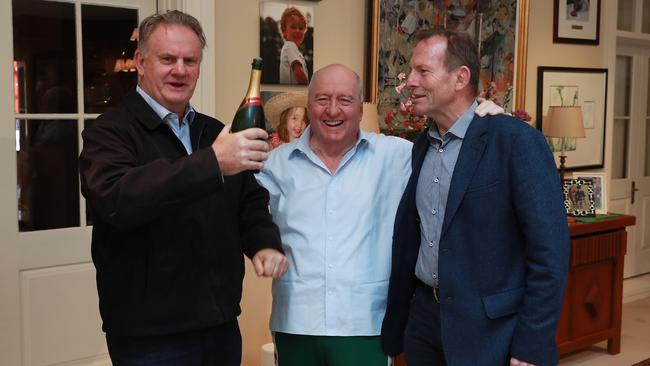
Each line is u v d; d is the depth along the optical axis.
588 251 3.81
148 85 1.64
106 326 1.62
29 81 2.78
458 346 1.76
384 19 3.63
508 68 4.23
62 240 2.89
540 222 1.63
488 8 4.09
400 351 2.00
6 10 2.70
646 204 5.69
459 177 1.74
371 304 1.95
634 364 3.87
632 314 4.85
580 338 3.83
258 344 3.39
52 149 2.87
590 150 4.80
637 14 5.27
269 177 2.07
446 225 1.76
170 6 3.02
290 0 3.32
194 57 1.62
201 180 1.39
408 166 2.06
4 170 2.74
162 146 1.63
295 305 1.95
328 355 1.96
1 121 2.72
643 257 5.68
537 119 4.49
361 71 3.64
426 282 1.90
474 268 1.74
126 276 1.59
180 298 1.61
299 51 3.36
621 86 5.43
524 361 1.68
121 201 1.40
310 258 1.95
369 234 1.97
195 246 1.63
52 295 2.88
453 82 1.78
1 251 2.75
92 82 2.95
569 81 4.62
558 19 4.54
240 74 3.21
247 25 3.20
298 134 3.34
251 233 1.80
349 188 1.98
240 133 1.43
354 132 2.00
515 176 1.67
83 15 2.89
